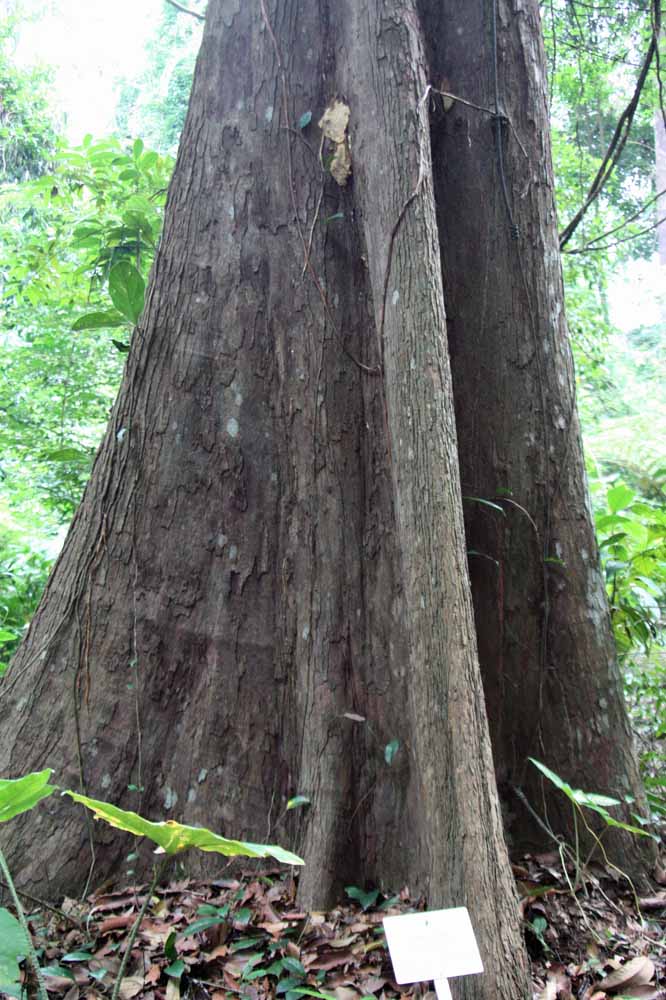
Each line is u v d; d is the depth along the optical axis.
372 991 2.42
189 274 3.42
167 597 3.28
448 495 2.53
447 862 2.22
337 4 3.44
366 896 2.91
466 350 3.37
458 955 1.92
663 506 4.67
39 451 6.88
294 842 3.11
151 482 3.34
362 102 3.03
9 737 3.21
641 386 11.13
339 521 3.25
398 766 3.05
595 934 2.74
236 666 3.25
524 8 3.49
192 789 3.17
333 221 3.37
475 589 3.29
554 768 3.22
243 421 3.35
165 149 13.84
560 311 3.47
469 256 3.39
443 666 2.37
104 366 7.61
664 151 11.39
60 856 3.04
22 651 3.37
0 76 11.02
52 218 7.62
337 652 3.18
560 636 3.29
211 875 3.08
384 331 2.78
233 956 2.59
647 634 4.24
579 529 3.38
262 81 3.45
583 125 8.27
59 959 2.57
